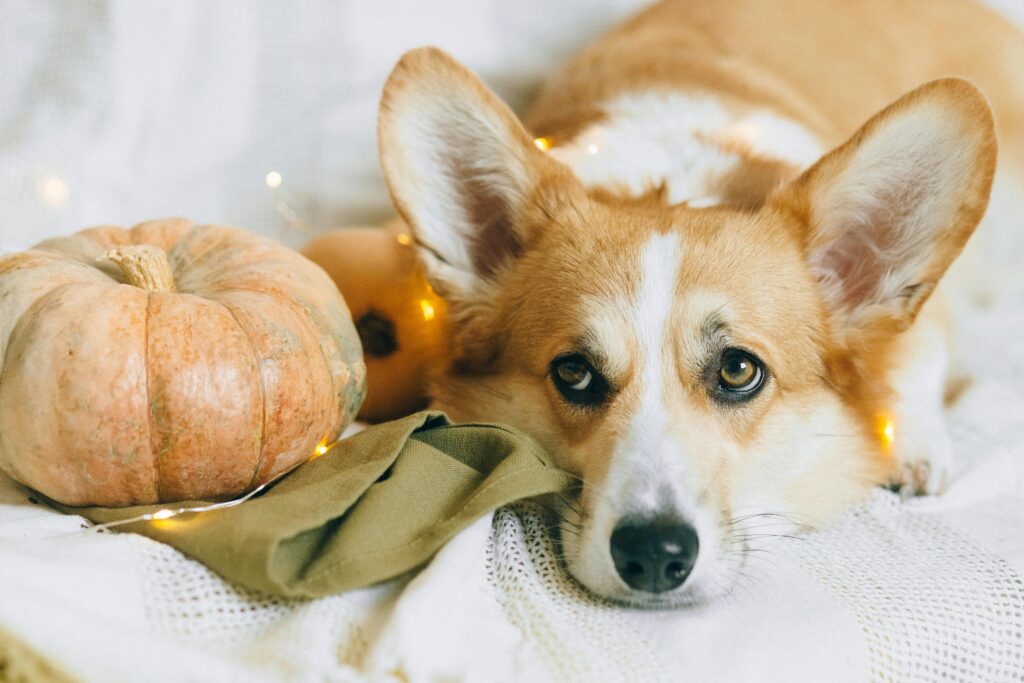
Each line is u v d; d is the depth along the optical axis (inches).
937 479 22.8
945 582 19.4
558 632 17.5
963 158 21.0
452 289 23.0
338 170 31.0
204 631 16.8
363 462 19.2
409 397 24.4
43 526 18.2
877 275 22.4
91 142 27.8
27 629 15.2
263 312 19.4
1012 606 19.4
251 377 18.8
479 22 32.5
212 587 17.1
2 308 18.5
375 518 17.8
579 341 20.8
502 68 33.0
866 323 22.6
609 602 18.8
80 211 27.2
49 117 27.7
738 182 24.0
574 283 21.3
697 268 20.9
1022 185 34.4
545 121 28.1
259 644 16.6
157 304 18.7
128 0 28.1
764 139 26.1
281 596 17.3
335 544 17.4
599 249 21.4
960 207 21.3
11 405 18.1
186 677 15.7
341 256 24.6
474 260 23.3
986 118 20.7
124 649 15.5
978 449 24.1
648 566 18.4
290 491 18.5
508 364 22.4
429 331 24.0
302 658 16.1
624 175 24.2
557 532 19.8
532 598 18.2
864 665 18.0
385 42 31.2
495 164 22.6
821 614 18.4
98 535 17.7
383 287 24.2
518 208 22.9
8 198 26.7
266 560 16.6
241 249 20.9
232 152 30.2
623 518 18.8
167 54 29.2
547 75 33.6
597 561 18.8
